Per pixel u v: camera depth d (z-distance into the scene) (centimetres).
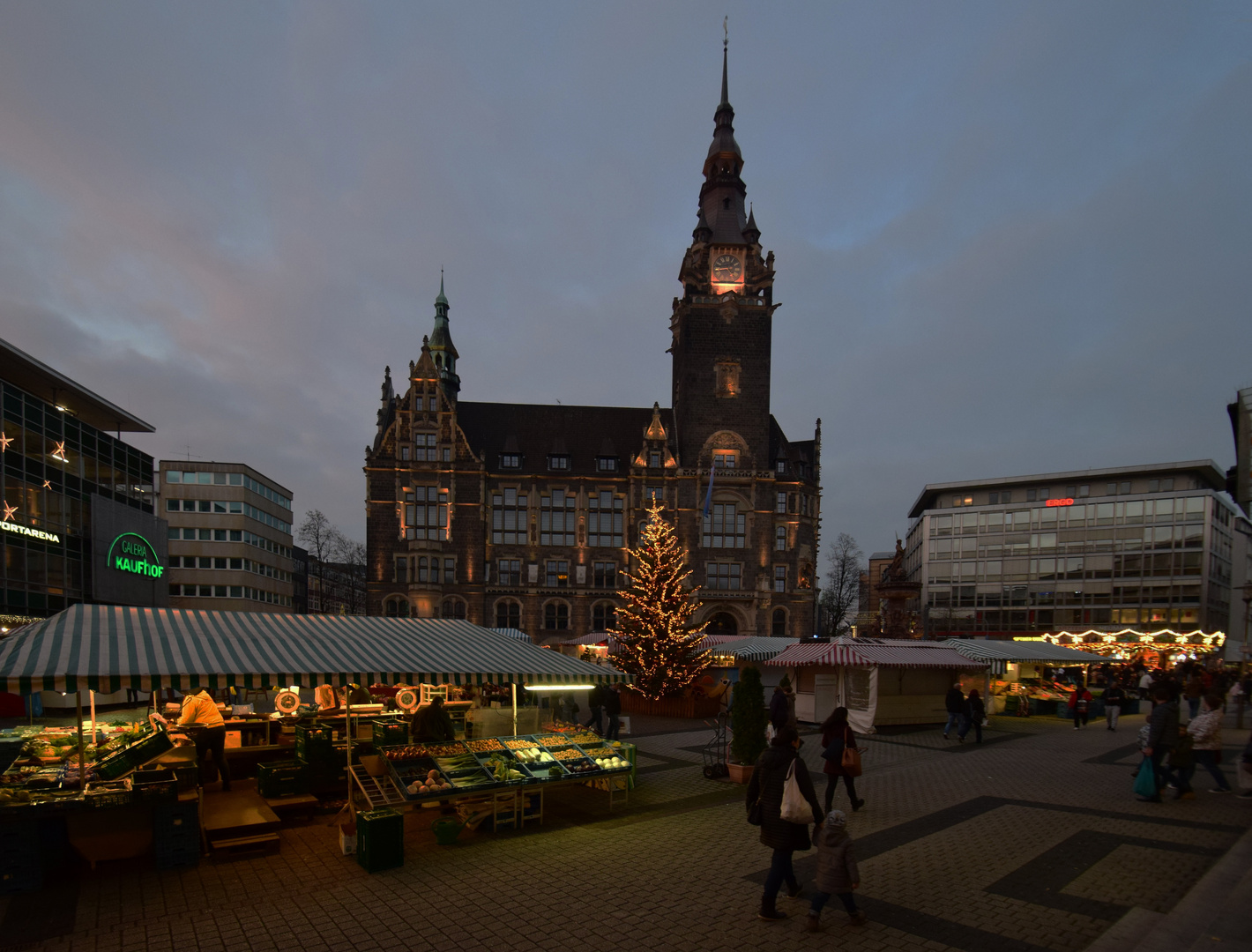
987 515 8038
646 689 2961
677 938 745
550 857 1015
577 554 6206
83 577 3966
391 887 898
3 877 862
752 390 6378
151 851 987
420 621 1593
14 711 2895
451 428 6056
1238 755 1895
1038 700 3158
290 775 1242
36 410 3547
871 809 1286
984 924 769
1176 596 6981
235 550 5838
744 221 6769
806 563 6475
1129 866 949
